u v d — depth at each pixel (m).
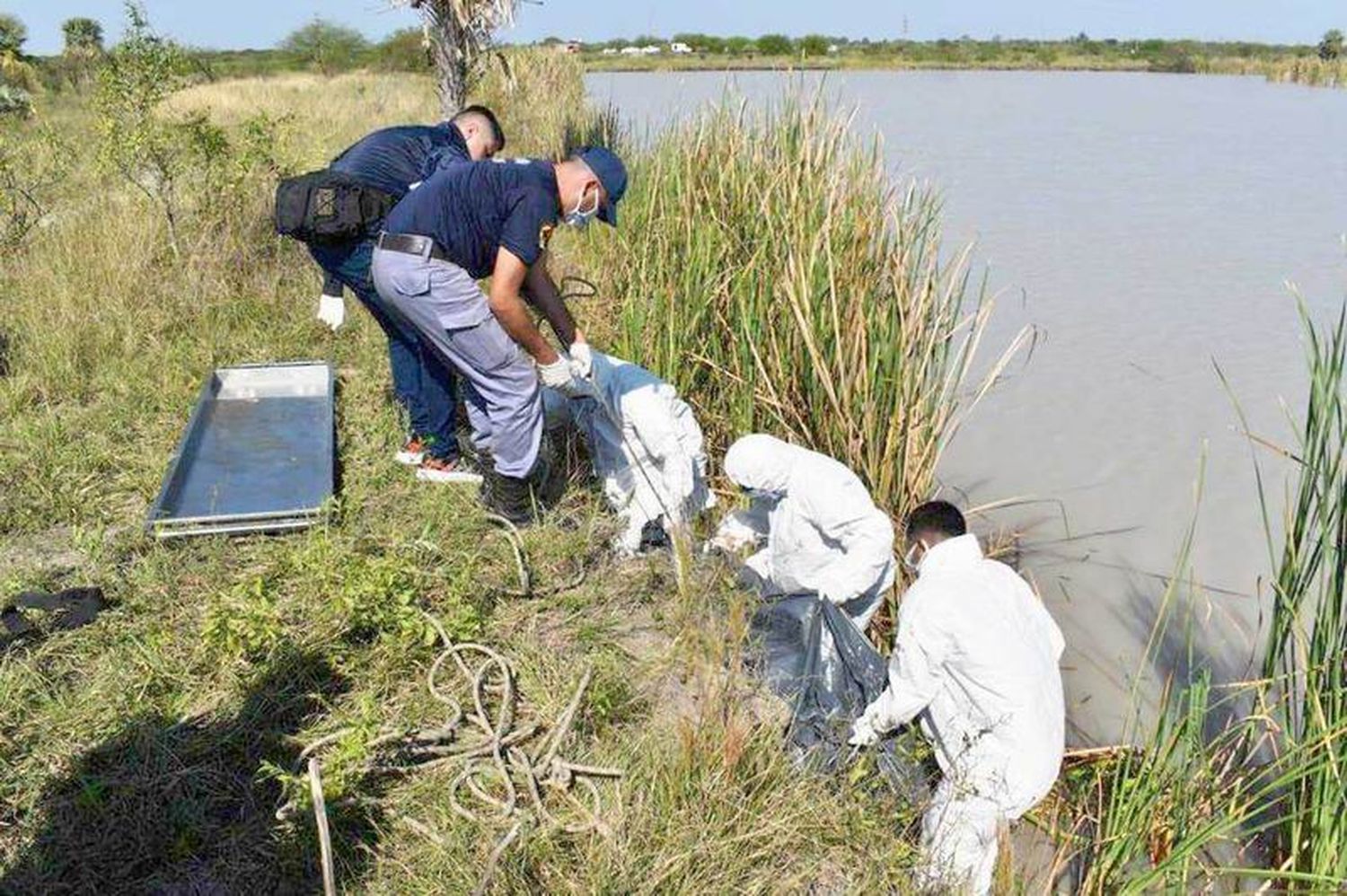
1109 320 8.98
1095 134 21.50
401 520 4.59
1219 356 8.15
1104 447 6.66
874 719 3.44
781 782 3.12
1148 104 29.33
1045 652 3.41
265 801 3.08
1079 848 3.67
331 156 12.51
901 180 6.99
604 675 3.62
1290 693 3.65
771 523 4.24
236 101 22.70
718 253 5.40
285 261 8.20
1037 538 5.71
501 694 3.58
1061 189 15.00
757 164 5.81
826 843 3.01
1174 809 3.51
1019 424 6.98
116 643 3.66
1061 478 6.31
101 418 5.57
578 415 4.94
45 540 4.43
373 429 5.50
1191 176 16.38
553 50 18.92
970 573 3.39
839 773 3.27
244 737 3.28
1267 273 10.45
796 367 5.05
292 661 3.53
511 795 3.04
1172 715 4.41
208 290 7.54
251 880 2.83
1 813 2.98
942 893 2.96
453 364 4.37
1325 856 3.19
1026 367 7.89
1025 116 24.66
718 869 2.86
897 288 4.76
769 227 5.18
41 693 3.37
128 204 9.05
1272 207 13.84
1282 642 3.60
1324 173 16.70
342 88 26.80
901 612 3.47
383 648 3.64
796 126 5.90
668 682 3.69
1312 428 3.38
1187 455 6.56
